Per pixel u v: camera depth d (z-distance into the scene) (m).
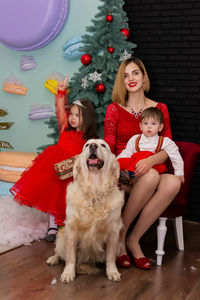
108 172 2.32
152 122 2.73
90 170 2.29
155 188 2.56
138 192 2.54
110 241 2.34
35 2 3.91
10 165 3.73
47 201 2.88
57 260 2.51
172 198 2.56
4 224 3.12
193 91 3.75
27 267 2.44
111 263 2.34
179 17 3.72
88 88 3.47
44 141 4.34
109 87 3.41
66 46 3.95
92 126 3.03
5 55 4.41
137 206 2.56
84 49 3.44
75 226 2.32
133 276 2.36
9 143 4.40
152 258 2.73
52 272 2.37
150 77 3.90
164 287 2.21
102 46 3.44
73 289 2.13
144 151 2.69
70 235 2.31
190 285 2.25
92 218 2.28
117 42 3.40
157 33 3.81
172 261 2.68
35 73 4.28
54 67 4.18
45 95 4.26
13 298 1.99
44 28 3.96
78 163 2.37
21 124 4.44
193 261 2.69
